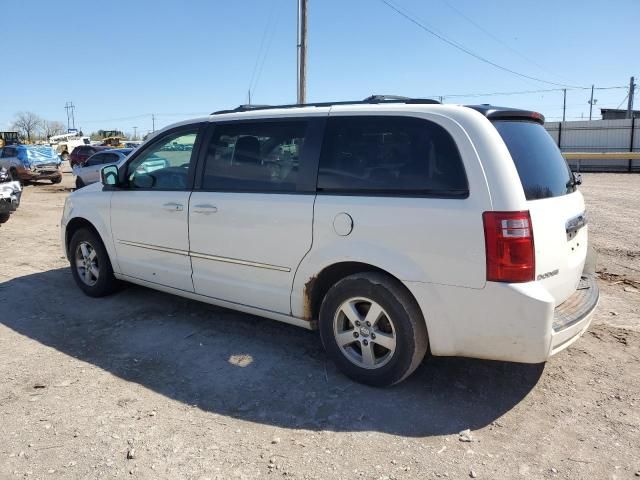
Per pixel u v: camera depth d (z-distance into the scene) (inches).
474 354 127.6
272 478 107.3
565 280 135.8
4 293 231.1
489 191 120.9
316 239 144.3
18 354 167.0
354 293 139.9
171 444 118.7
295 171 151.3
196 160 175.9
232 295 169.0
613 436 120.3
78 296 224.5
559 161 149.1
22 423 127.4
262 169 159.2
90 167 731.4
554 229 128.6
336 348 146.9
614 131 1235.9
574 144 1279.5
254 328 186.7
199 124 178.7
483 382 145.4
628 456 113.2
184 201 175.8
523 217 119.6
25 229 416.8
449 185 126.0
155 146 190.9
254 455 114.8
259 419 129.0
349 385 144.8
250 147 163.0
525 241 119.3
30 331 186.2
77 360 162.2
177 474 108.7
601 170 1147.3
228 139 169.2
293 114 156.1
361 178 139.0
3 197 424.8
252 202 157.6
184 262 180.2
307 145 149.7
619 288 233.8
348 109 146.0
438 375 149.3
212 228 168.4
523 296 118.2
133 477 107.7
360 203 136.7
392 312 134.2
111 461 112.7
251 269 161.2
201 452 115.9
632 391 139.8
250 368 155.8
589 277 158.4
